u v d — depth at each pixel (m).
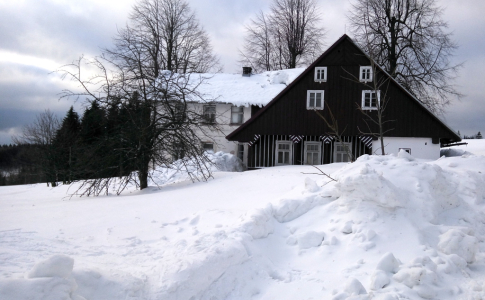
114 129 15.34
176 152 15.73
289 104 27.33
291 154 28.02
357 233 6.80
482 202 8.36
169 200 11.37
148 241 7.22
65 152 27.64
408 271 5.30
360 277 5.63
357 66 26.64
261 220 7.05
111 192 16.73
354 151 27.03
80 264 5.31
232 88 32.69
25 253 5.80
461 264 6.01
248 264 5.93
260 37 44.84
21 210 10.90
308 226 7.48
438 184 8.02
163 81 16.20
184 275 5.01
